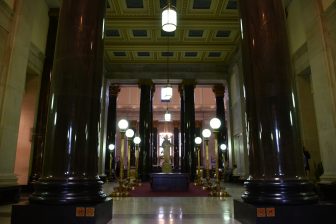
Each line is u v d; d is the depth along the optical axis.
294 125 3.49
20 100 6.75
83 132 3.50
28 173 8.97
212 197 7.55
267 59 3.63
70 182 3.30
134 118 27.72
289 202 3.17
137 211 4.95
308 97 9.36
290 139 3.40
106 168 16.62
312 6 6.86
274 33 3.71
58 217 3.18
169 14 6.62
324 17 6.52
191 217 4.27
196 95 28.56
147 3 10.77
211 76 16.25
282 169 3.31
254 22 3.82
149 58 15.63
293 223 3.13
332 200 5.72
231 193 8.61
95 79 3.75
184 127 15.98
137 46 13.97
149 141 15.98
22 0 6.86
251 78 3.75
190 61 16.02
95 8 3.92
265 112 3.50
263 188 3.32
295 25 9.52
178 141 27.84
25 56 7.01
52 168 3.37
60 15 3.92
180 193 8.76
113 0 10.62
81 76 3.62
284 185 3.24
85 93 3.60
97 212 3.26
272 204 3.20
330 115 6.14
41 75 9.76
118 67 16.39
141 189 10.41
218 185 8.23
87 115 3.57
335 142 5.96
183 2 10.72
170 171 11.96
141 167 15.57
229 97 15.88
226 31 12.64
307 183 3.35
